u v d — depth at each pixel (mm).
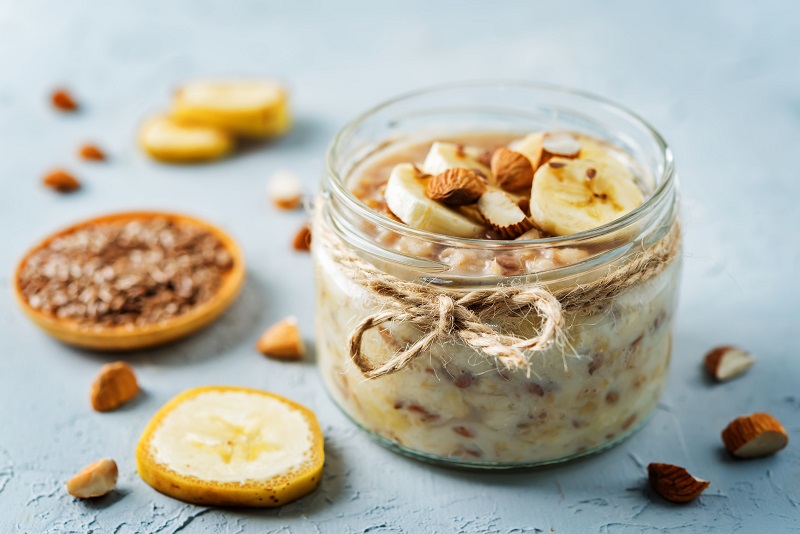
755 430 296
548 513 287
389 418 291
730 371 321
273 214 395
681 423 311
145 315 337
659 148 293
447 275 269
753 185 396
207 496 287
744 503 289
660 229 282
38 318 332
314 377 329
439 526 284
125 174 418
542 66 468
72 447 307
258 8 526
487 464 290
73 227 368
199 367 332
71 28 510
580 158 292
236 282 345
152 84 469
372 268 277
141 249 359
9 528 285
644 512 287
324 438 308
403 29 503
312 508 289
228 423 301
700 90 449
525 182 288
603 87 452
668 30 493
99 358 335
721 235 373
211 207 399
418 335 275
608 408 287
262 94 435
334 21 514
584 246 268
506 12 517
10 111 454
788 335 336
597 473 297
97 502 292
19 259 373
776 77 457
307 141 433
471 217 281
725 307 347
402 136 326
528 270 268
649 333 285
